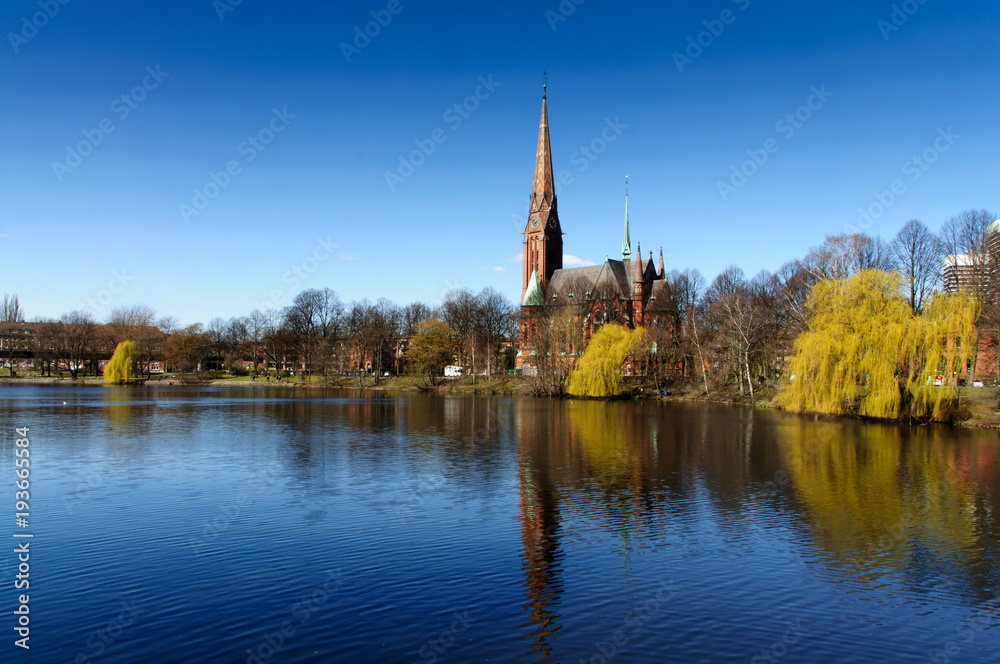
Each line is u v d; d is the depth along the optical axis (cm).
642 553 2317
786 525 2680
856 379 6194
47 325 15400
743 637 1691
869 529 2631
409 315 16888
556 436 5319
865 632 1728
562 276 15662
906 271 8000
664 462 4062
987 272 7094
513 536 2500
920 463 4047
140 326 15600
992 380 6962
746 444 4841
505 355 15100
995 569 2192
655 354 10650
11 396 10394
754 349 9412
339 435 5359
